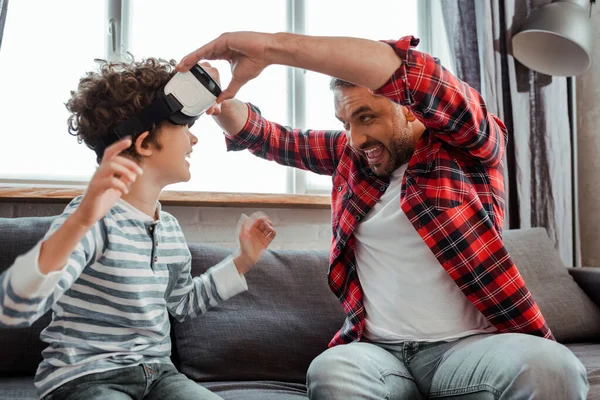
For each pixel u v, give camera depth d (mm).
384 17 2500
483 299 1252
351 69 1131
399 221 1313
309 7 2391
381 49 1145
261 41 1117
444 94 1160
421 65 1147
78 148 1972
